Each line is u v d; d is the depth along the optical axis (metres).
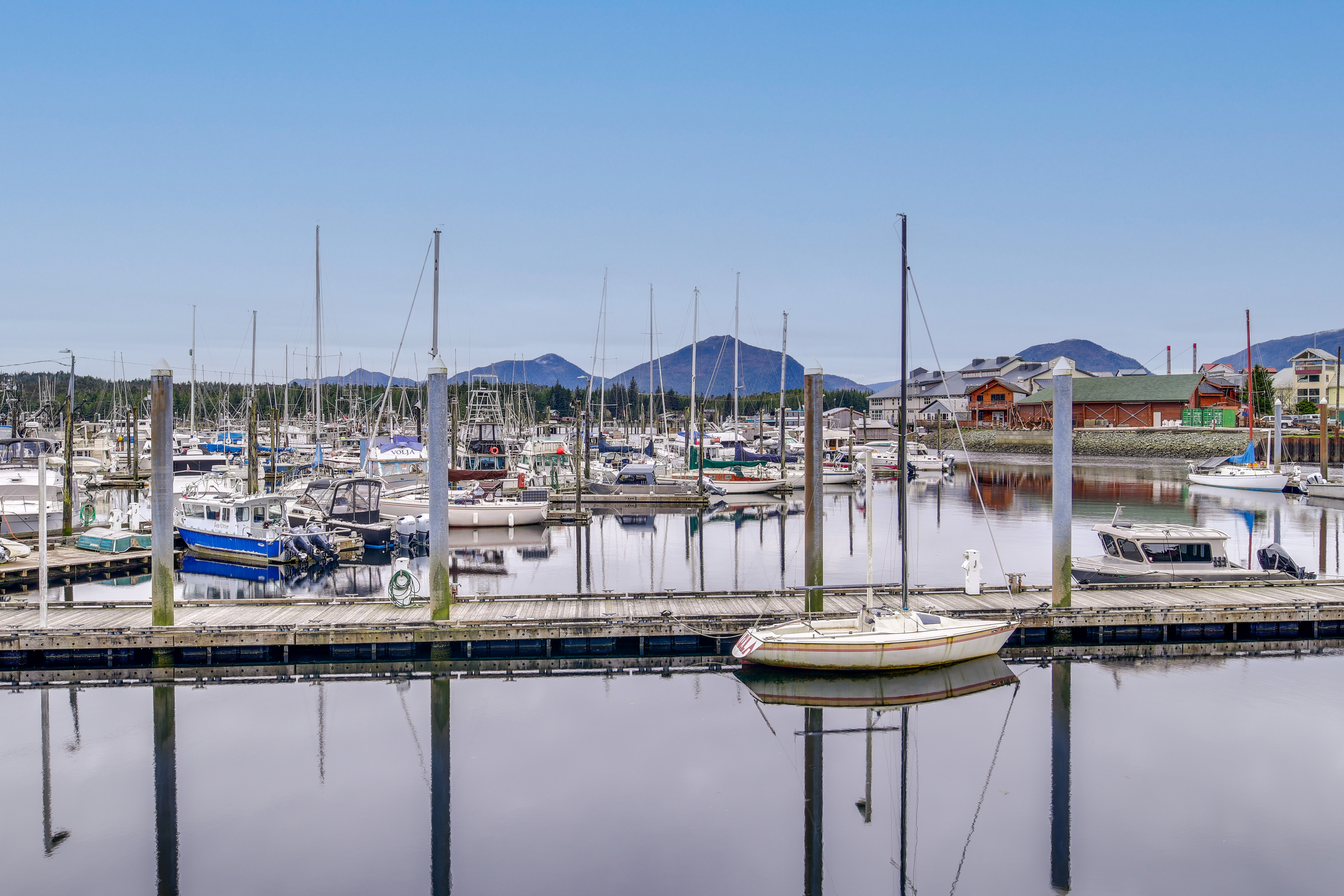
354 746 19.44
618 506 67.25
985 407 140.50
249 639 24.14
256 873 14.32
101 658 24.41
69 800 16.89
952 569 38.22
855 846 15.23
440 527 24.95
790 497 74.25
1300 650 25.95
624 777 17.94
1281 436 83.19
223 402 127.25
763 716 21.22
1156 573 29.77
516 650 25.70
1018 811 16.44
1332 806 16.44
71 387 51.94
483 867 14.53
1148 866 14.47
